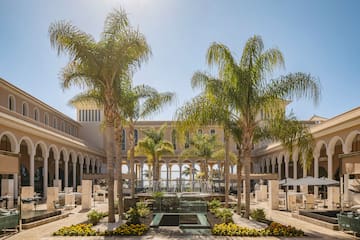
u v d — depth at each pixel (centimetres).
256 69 1395
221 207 1866
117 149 1622
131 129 2083
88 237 1070
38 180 3578
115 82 1466
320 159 3080
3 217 1099
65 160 3462
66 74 1428
